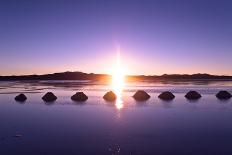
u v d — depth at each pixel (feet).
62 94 151.53
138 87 245.45
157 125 61.67
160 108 91.15
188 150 43.47
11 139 49.83
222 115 75.72
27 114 78.43
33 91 176.86
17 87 235.61
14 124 63.36
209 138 50.39
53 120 68.23
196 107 93.91
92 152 42.52
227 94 132.77
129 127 59.67
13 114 78.69
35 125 62.03
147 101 114.83
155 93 159.63
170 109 88.53
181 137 51.16
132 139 49.75
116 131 55.93
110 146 45.55
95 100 118.42
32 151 42.93
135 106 96.68
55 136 51.96
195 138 50.44
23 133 54.39
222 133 54.34
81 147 44.96
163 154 41.65
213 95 145.07
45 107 94.22
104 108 91.04
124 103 106.73
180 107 93.86
